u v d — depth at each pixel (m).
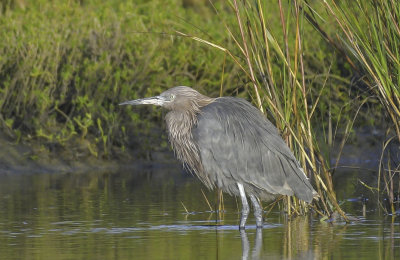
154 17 19.89
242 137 10.58
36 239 10.01
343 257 8.74
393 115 10.90
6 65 18.30
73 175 16.98
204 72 19.17
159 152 19.12
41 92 17.83
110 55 18.73
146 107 19.45
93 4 20.78
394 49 10.75
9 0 20.06
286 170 10.66
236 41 11.04
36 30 18.73
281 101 11.44
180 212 12.23
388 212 12.11
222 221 11.41
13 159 17.56
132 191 14.59
